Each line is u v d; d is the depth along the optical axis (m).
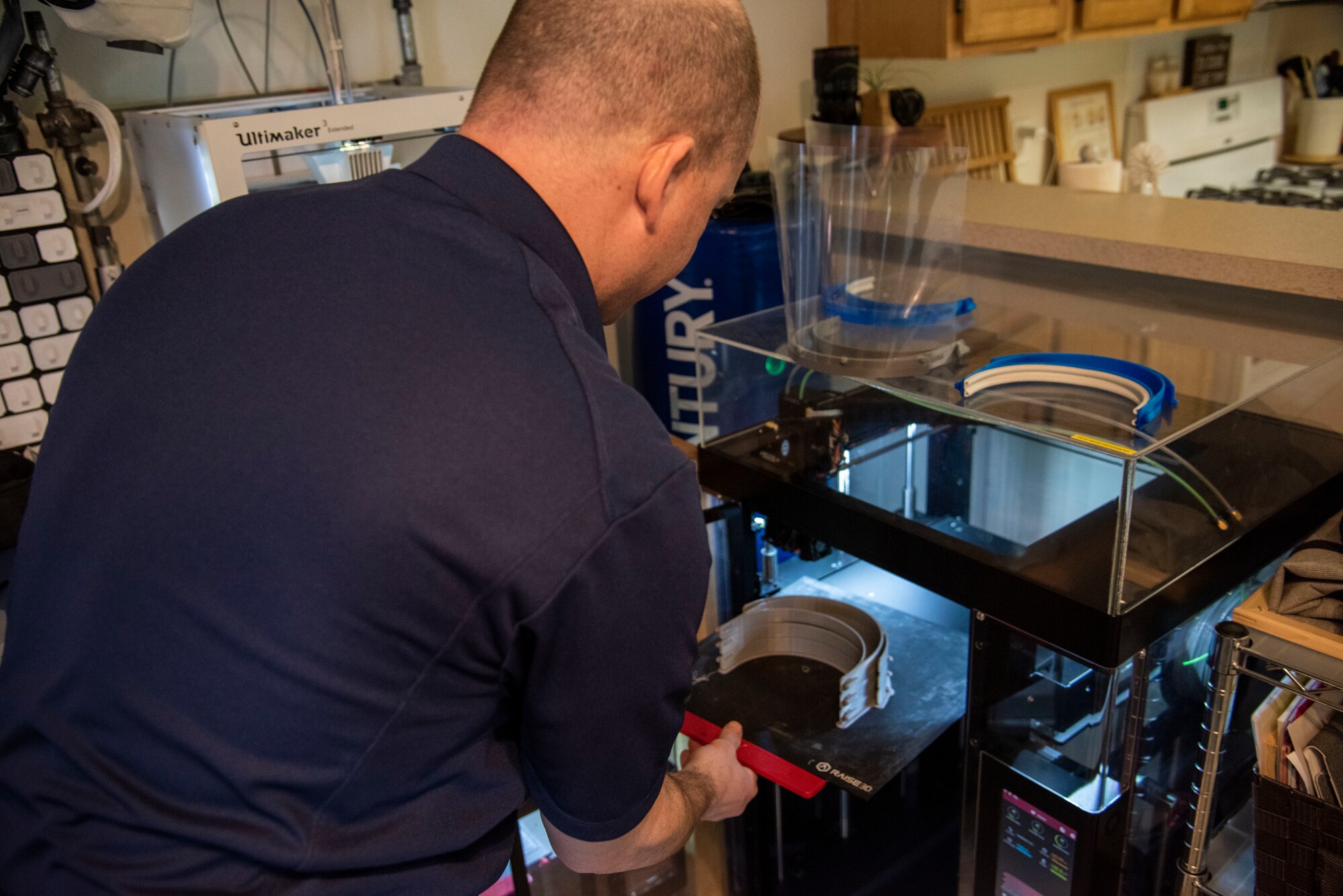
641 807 0.75
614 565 0.63
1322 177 3.10
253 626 0.60
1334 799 0.89
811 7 2.17
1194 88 3.22
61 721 0.66
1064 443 0.90
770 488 1.23
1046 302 1.27
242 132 1.15
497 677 0.67
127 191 1.44
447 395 0.61
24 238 1.27
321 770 0.63
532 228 0.68
